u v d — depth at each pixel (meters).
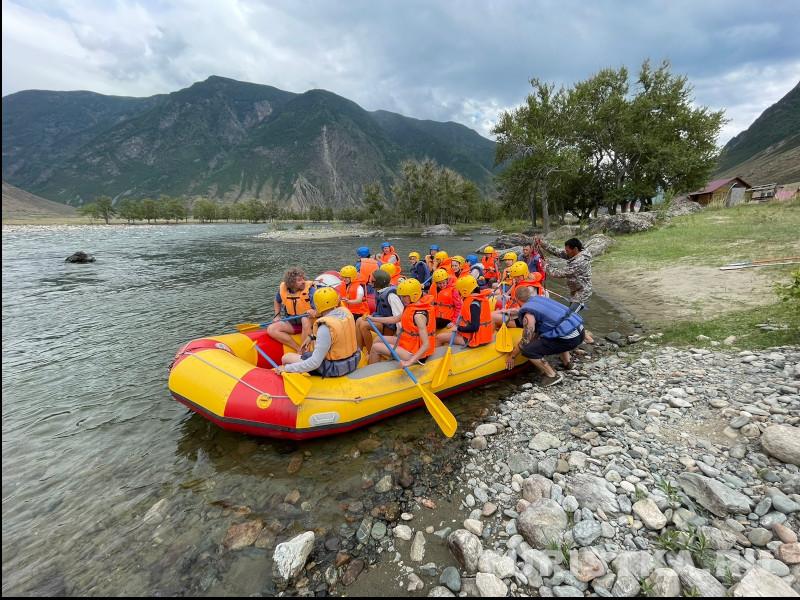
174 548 2.91
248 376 4.29
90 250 26.80
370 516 3.14
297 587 2.56
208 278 15.09
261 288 12.95
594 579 2.34
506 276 7.41
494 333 5.73
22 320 9.10
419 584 2.53
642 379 4.79
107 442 4.30
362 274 7.71
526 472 3.45
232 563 2.76
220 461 3.91
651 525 2.61
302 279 5.68
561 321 4.99
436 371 4.63
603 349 6.17
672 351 5.48
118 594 2.57
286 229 56.12
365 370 4.49
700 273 9.49
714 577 2.23
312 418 4.00
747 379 4.23
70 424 4.68
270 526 3.07
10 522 3.20
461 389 5.06
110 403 5.19
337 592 2.51
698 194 37.84
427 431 4.33
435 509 3.18
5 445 4.27
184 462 3.92
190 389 4.36
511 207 38.97
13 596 2.56
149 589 2.59
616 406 4.21
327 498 3.35
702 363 4.89
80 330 8.37
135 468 3.85
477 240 34.72
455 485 3.45
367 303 6.73
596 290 10.20
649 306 8.02
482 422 4.43
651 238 16.06
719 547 2.41
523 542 2.71
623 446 3.52
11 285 13.55
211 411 4.20
